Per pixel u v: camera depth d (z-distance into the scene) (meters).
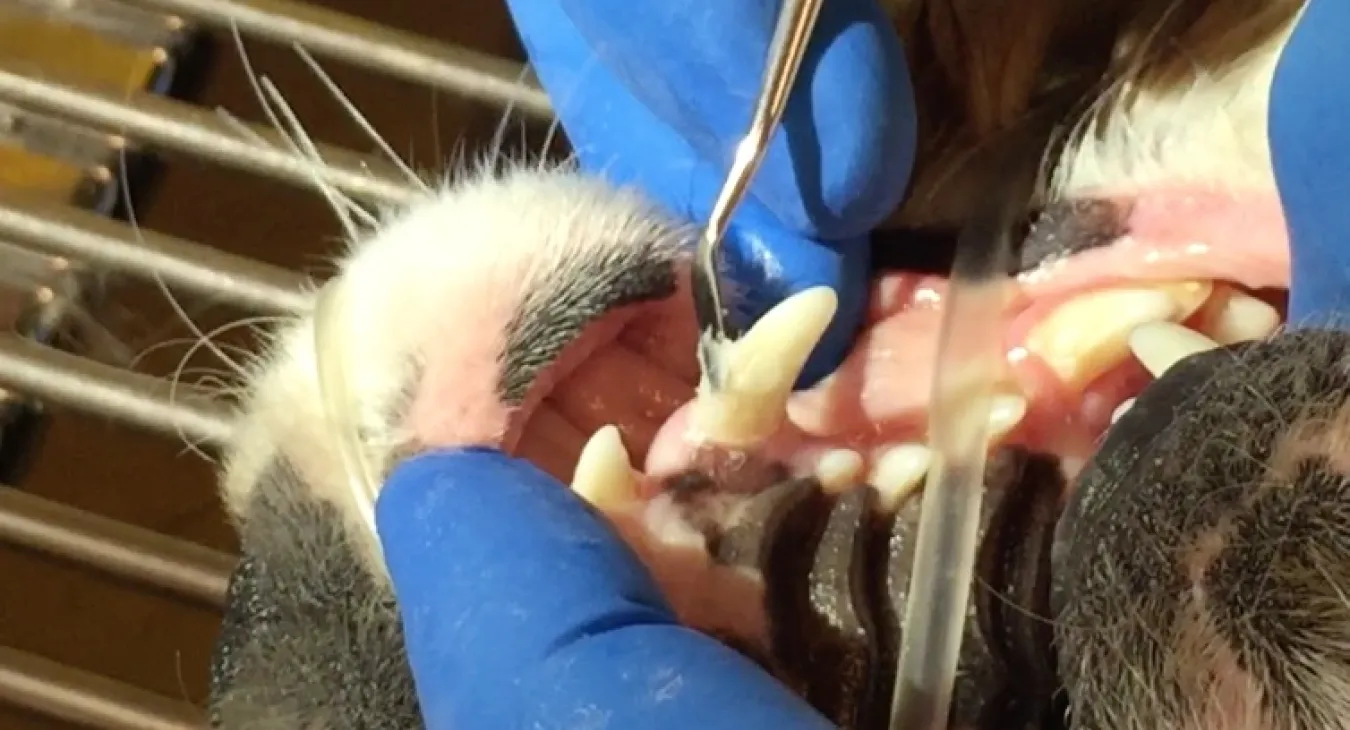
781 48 0.29
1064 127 0.33
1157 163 0.31
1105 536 0.27
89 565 0.43
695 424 0.30
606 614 0.27
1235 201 0.31
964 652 0.29
